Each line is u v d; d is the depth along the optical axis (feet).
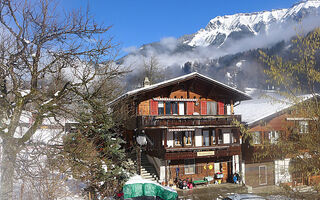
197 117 75.61
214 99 84.94
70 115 32.50
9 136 25.81
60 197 31.60
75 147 33.30
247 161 81.30
